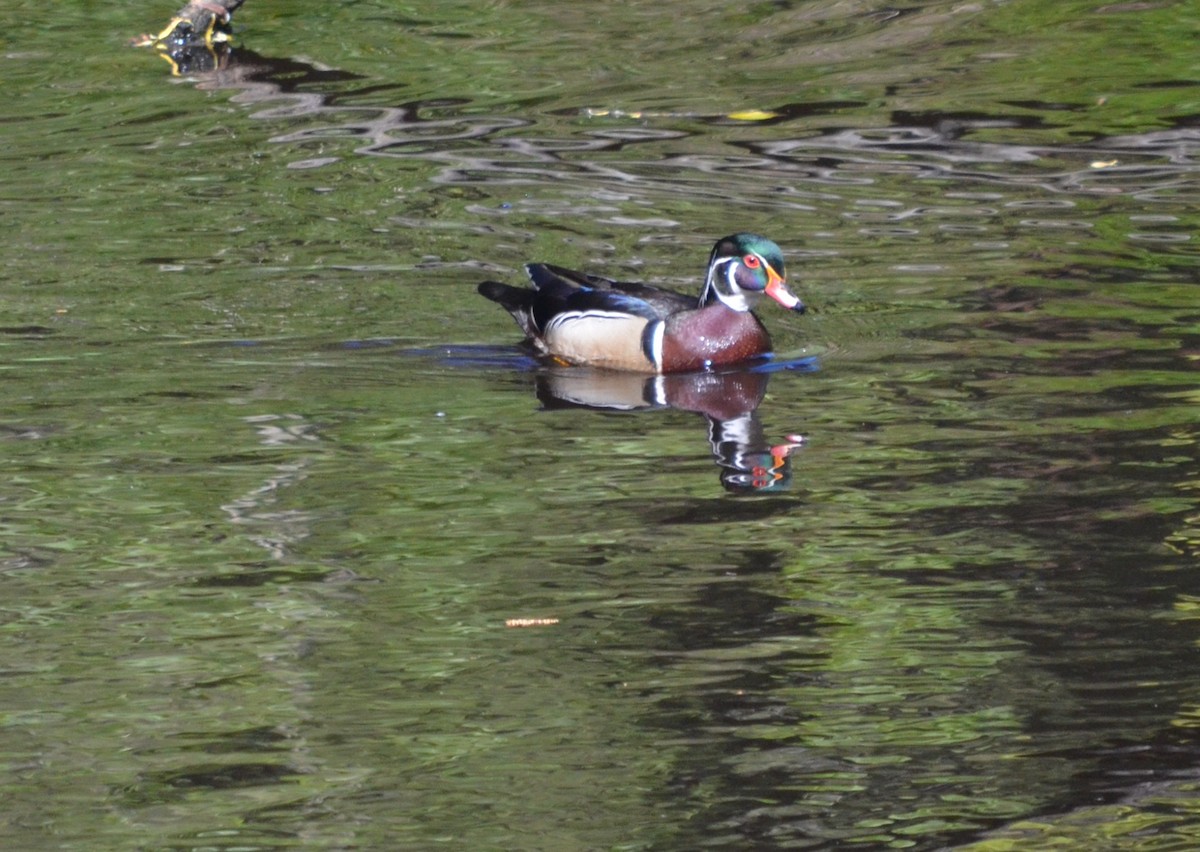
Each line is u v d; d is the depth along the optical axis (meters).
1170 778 12.12
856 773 12.26
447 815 11.84
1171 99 31.61
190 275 24.06
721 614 14.62
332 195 27.61
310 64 35.97
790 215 26.23
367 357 21.33
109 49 37.31
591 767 12.41
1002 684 13.41
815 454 18.02
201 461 17.97
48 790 12.20
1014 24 37.38
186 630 14.45
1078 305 22.16
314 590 15.13
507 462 18.00
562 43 37.19
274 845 11.52
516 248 25.08
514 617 14.65
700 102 32.66
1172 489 16.66
